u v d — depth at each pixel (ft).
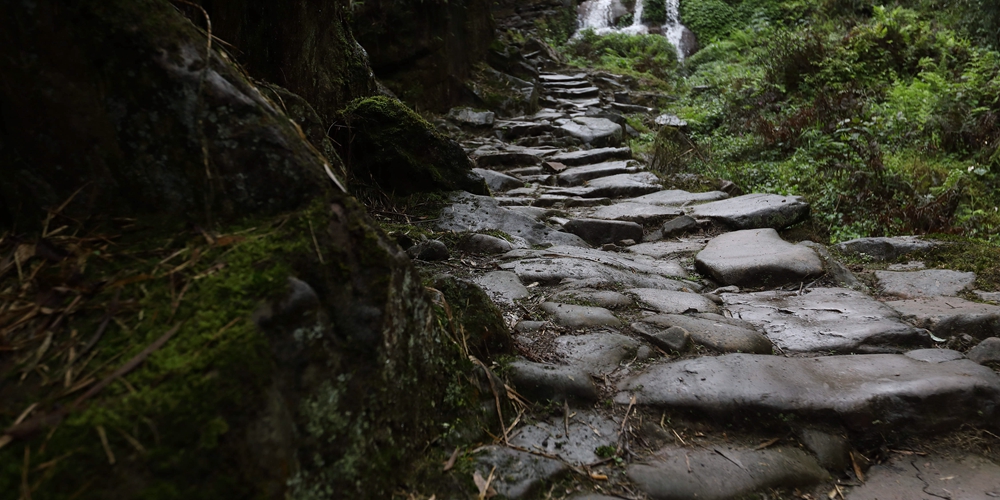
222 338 3.85
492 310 7.10
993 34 37.37
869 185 19.01
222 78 5.00
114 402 3.53
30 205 4.75
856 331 8.59
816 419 6.47
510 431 5.99
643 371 7.29
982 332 8.71
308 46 13.70
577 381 6.68
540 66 45.85
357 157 14.82
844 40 35.96
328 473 4.19
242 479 3.55
